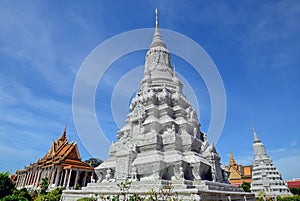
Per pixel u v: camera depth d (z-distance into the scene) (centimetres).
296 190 7100
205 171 2658
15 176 9500
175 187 2089
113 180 2677
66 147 6738
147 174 2494
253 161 7425
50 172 6019
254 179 7106
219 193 2164
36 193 4728
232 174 9300
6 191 4044
